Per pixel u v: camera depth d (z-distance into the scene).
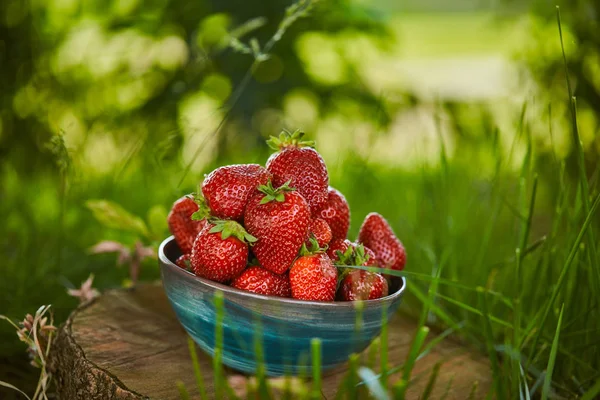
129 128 1.29
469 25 4.44
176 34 1.29
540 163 1.08
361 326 0.68
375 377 0.62
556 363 0.79
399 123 1.34
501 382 0.73
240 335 0.68
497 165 0.84
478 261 0.89
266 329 0.68
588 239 0.74
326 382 0.73
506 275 0.87
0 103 1.29
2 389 0.84
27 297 0.93
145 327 0.78
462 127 1.29
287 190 0.70
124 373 0.71
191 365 0.73
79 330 0.76
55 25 1.34
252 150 1.34
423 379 0.75
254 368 0.70
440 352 0.80
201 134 1.36
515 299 0.78
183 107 1.30
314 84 1.31
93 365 0.71
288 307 0.67
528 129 0.80
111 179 1.18
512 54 1.32
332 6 1.28
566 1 1.22
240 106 1.28
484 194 1.01
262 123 1.34
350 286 0.71
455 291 0.90
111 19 1.31
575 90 1.12
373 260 0.73
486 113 1.28
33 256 1.01
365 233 0.77
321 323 0.67
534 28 1.28
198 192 0.71
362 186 1.14
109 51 1.37
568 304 0.78
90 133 1.30
